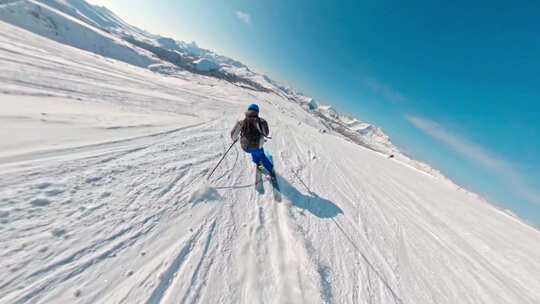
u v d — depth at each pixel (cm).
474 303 273
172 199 324
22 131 362
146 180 350
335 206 454
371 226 409
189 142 595
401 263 322
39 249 193
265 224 326
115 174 338
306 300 212
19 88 614
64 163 322
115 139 462
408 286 278
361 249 329
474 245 421
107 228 237
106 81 1275
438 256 362
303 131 1705
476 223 539
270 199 407
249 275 229
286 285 223
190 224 285
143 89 1473
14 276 168
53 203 245
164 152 479
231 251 258
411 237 404
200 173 434
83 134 434
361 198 539
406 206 561
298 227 332
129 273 200
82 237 217
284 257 263
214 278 217
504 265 370
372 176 793
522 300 292
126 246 225
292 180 536
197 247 251
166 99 1309
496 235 488
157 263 217
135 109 824
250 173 509
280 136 1141
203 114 1147
